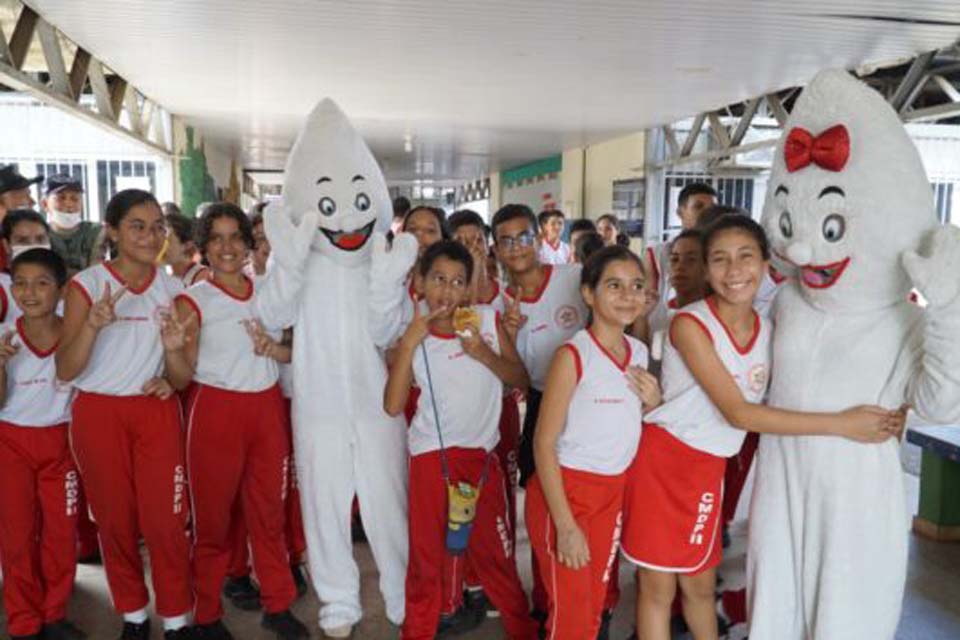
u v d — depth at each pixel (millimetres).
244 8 4129
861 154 1789
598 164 10648
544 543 2123
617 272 2004
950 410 1729
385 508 2545
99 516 2428
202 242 2525
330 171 2498
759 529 2064
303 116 7785
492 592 2457
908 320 1867
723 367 1967
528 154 12016
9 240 3018
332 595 2590
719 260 1938
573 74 5766
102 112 5641
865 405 1866
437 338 2365
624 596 2947
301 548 3025
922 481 3492
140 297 2391
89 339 2186
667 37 4672
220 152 11172
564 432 2100
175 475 2451
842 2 3939
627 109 7375
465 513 2262
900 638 2609
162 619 2766
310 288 2506
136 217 2320
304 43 4852
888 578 1915
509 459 2760
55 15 4305
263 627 2699
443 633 2650
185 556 2512
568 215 11719
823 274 1888
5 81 4035
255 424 2539
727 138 7406
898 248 1785
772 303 2137
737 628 2611
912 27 4379
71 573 2604
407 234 2514
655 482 2094
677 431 2066
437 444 2354
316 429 2500
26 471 2480
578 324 2576
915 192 1786
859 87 1839
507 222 2541
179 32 4609
